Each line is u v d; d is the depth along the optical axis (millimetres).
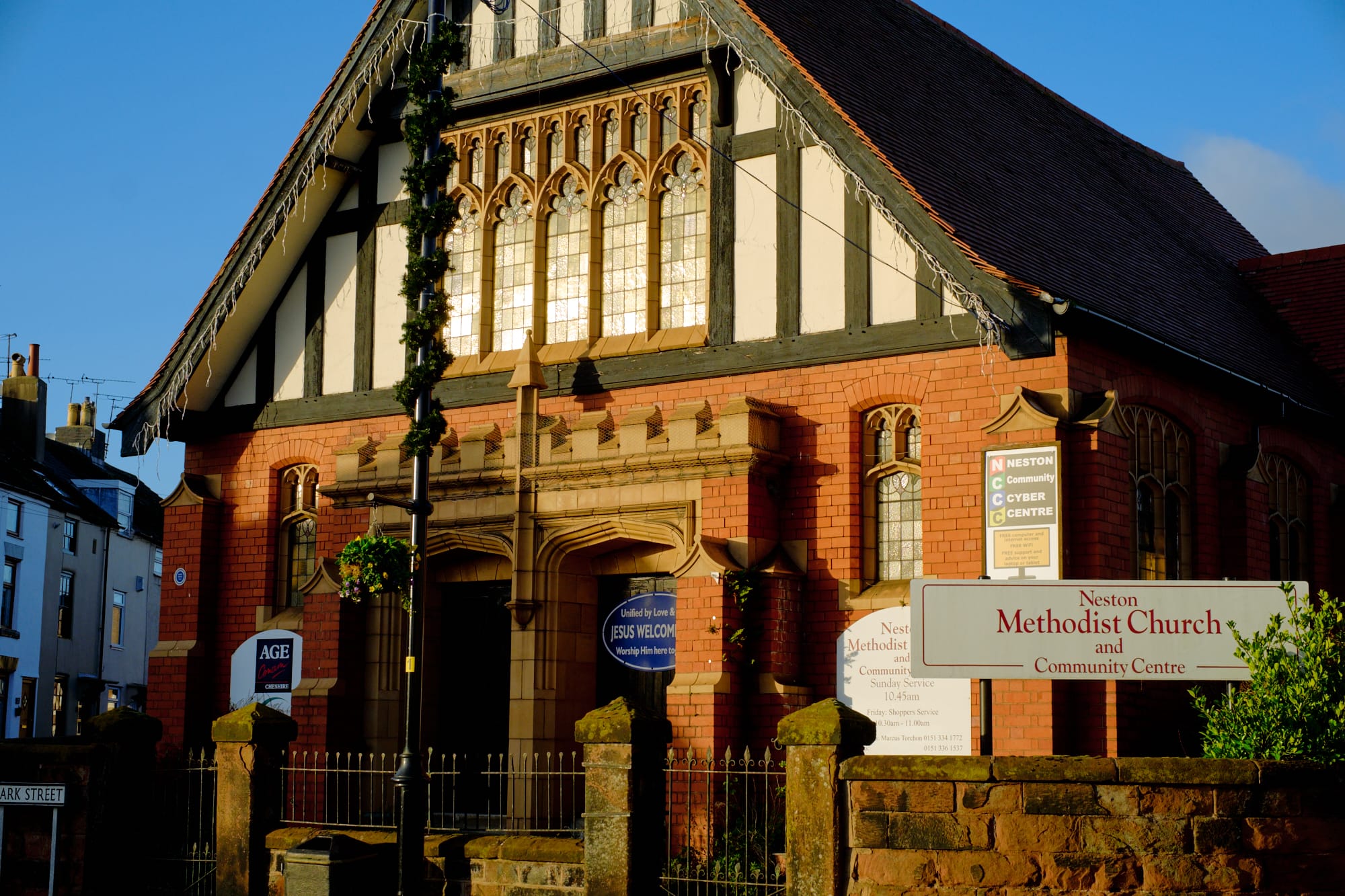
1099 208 23141
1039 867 10883
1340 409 22641
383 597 21203
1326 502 22297
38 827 15102
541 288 20797
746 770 13578
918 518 18047
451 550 20438
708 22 19234
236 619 22766
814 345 18453
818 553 18266
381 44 21406
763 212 19031
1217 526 19625
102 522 45594
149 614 50094
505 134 21406
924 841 11188
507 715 20719
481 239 21375
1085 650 11828
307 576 22609
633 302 20078
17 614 40062
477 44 21391
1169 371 18875
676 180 19984
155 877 15742
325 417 22219
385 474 20828
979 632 11945
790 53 18125
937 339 17641
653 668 19625
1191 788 10719
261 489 22844
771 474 18422
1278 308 25516
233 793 15172
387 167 22156
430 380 16062
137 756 15742
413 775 14602
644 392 19688
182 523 23172
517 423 19891
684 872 15594
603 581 20250
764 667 17891
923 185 17703
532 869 13859
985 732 11875
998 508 16906
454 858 14289
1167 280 22094
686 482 18562
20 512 40281
